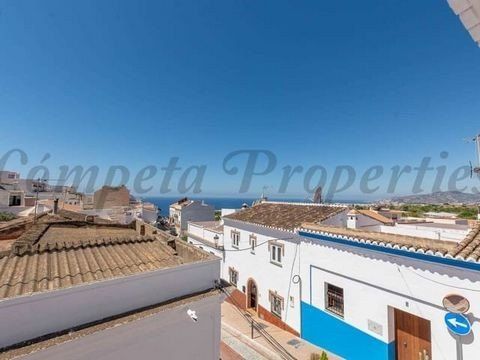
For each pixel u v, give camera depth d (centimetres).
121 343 456
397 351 920
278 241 1454
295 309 1319
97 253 674
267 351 1182
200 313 562
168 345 511
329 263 1134
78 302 446
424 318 818
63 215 1655
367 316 974
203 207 4975
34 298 406
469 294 723
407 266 861
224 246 1970
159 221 5472
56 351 393
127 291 502
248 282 1689
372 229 1584
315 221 1363
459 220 1886
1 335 380
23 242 774
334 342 1102
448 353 766
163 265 626
